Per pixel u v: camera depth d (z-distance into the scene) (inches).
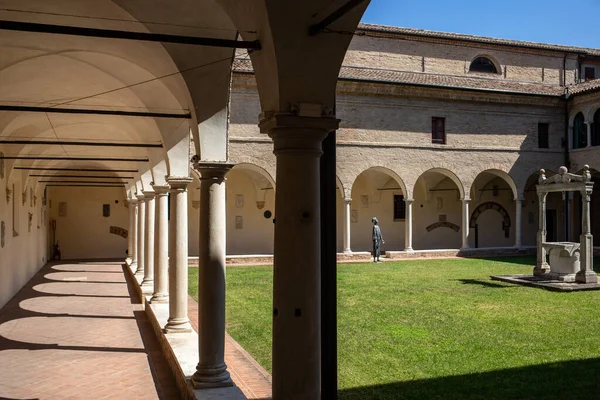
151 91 388.5
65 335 465.1
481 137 1182.3
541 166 1222.9
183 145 397.4
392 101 1120.8
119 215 1274.6
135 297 676.1
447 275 812.6
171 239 396.8
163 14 258.7
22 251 775.1
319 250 185.3
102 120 538.0
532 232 1403.8
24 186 788.0
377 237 1045.2
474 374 330.6
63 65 373.1
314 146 182.4
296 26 173.6
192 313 504.4
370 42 1182.9
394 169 1119.0
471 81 1208.2
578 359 361.1
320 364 190.1
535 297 607.8
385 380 319.9
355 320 483.2
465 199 1163.9
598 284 676.1
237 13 202.1
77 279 858.8
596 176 1253.1
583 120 1207.6
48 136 641.6
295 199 181.6
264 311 523.5
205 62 282.2
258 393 283.7
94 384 332.8
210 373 278.5
